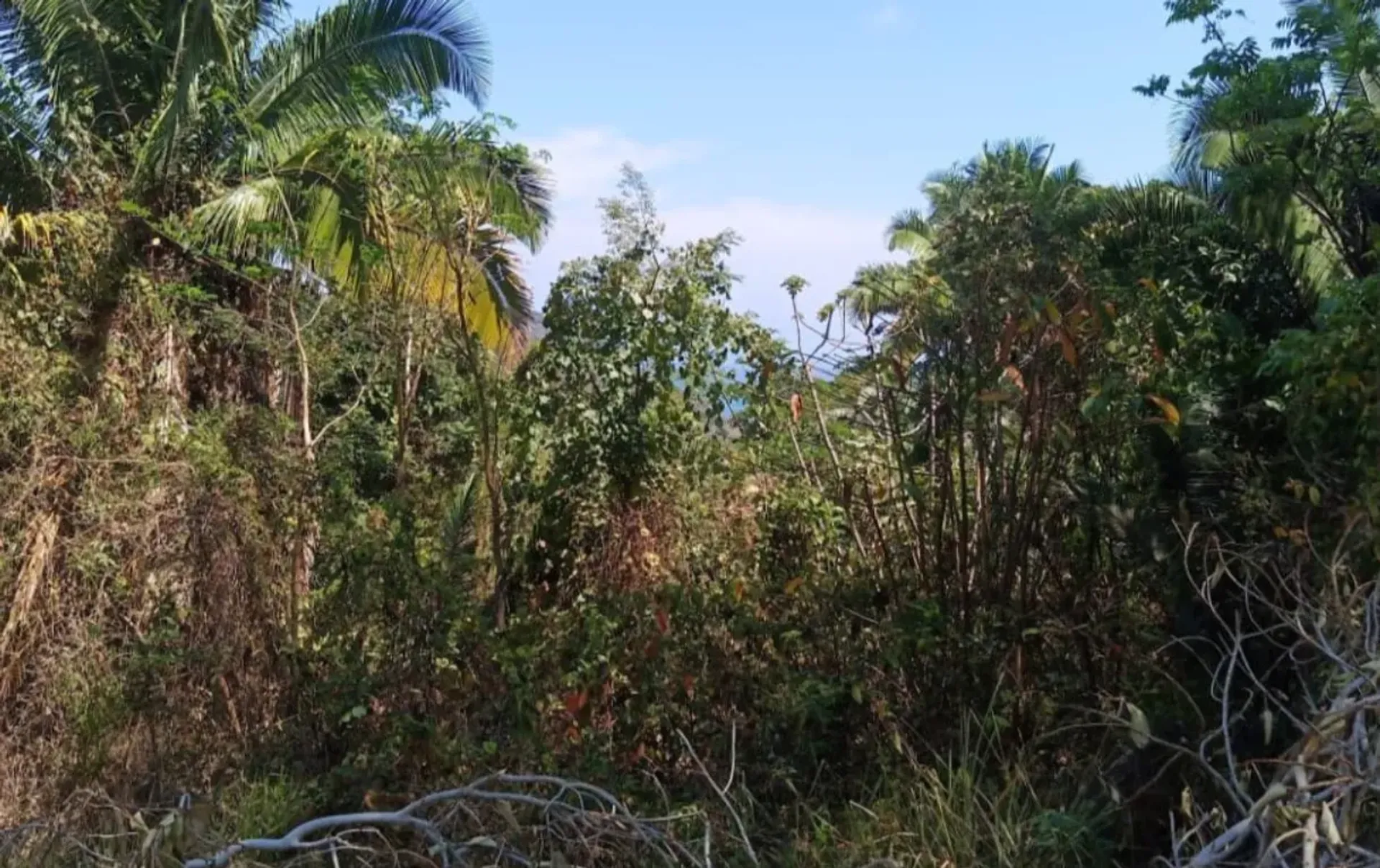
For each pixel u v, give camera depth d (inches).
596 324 334.6
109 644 280.8
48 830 194.5
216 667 261.1
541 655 241.6
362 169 379.6
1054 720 217.3
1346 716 133.7
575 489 328.8
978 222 242.8
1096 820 183.9
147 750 252.1
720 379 332.8
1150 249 274.2
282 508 305.9
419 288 360.5
